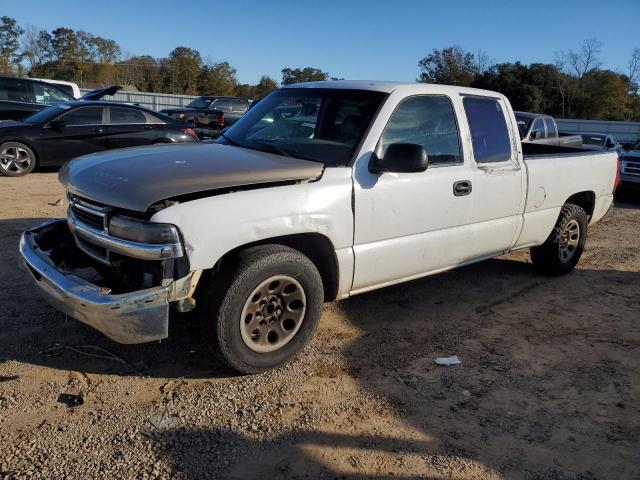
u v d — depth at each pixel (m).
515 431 3.20
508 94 52.06
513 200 5.00
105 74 70.56
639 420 3.37
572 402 3.53
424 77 58.25
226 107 21.25
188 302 3.21
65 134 10.78
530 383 3.74
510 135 4.97
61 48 69.75
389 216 4.00
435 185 4.25
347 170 3.78
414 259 4.27
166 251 3.05
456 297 5.27
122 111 11.41
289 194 3.47
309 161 3.80
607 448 3.08
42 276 3.38
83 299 3.08
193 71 71.94
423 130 4.26
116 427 3.03
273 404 3.32
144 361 3.72
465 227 4.62
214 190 3.26
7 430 2.95
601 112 52.84
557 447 3.07
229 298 3.29
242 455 2.86
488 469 2.86
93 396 3.30
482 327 4.62
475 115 4.69
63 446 2.85
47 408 3.16
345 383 3.60
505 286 5.66
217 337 3.33
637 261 6.96
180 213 3.09
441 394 3.54
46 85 14.20
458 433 3.14
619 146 20.77
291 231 3.47
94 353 3.78
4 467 2.67
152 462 2.77
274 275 3.45
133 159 3.62
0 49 67.56
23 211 7.58
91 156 3.95
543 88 52.59
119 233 3.21
